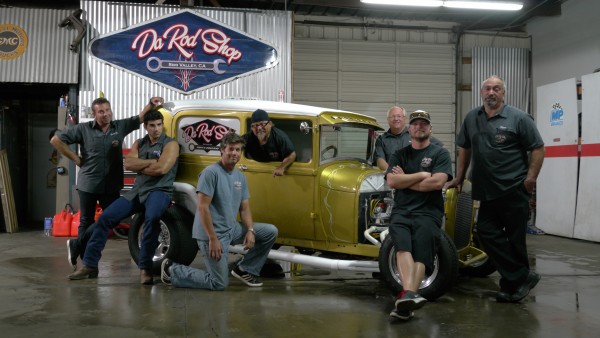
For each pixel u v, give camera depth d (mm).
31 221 10070
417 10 10672
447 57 11430
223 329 3262
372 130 5234
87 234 4867
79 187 4918
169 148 4609
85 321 3395
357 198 4402
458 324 3480
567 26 10305
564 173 8828
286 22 8828
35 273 5020
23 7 8906
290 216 4668
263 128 4449
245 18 8719
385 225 4469
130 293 4180
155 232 4477
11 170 9305
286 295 4215
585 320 3623
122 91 8492
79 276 4707
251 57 8727
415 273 3553
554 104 9117
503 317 3674
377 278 4977
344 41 11070
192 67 8602
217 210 4266
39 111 10156
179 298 4031
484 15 11031
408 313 3506
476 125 4223
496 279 5145
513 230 4098
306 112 4648
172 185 4660
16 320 3408
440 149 3820
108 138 4875
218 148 4859
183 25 8578
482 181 4121
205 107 4941
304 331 3258
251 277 4551
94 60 8453
